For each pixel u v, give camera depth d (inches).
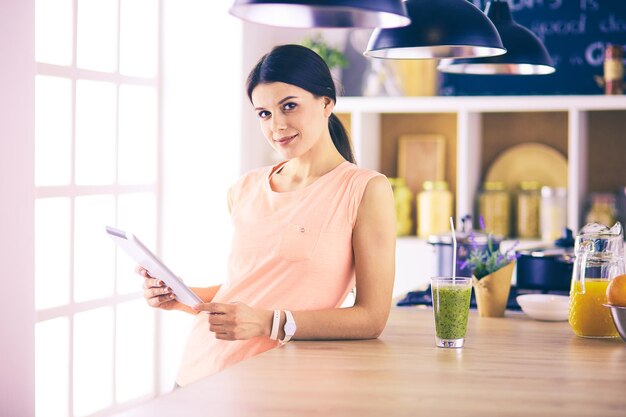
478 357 74.6
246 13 78.6
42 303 137.4
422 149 192.2
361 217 82.7
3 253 121.1
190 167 167.8
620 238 87.1
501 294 98.3
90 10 147.7
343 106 181.0
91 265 148.4
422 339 82.7
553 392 62.4
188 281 168.6
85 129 146.6
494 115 190.2
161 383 166.4
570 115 171.9
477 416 56.1
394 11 73.7
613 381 66.0
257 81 83.7
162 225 168.9
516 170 188.4
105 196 151.9
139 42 163.0
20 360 124.6
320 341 81.1
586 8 183.2
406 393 61.7
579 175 174.9
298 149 83.8
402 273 177.8
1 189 120.0
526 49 111.3
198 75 167.3
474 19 91.2
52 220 139.5
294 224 84.8
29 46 123.0
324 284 84.2
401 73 182.9
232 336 77.8
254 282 86.5
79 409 145.2
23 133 123.1
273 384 64.2
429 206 183.6
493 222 181.3
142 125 163.5
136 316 159.6
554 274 117.9
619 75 172.9
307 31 191.8
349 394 61.4
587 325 84.4
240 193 91.7
